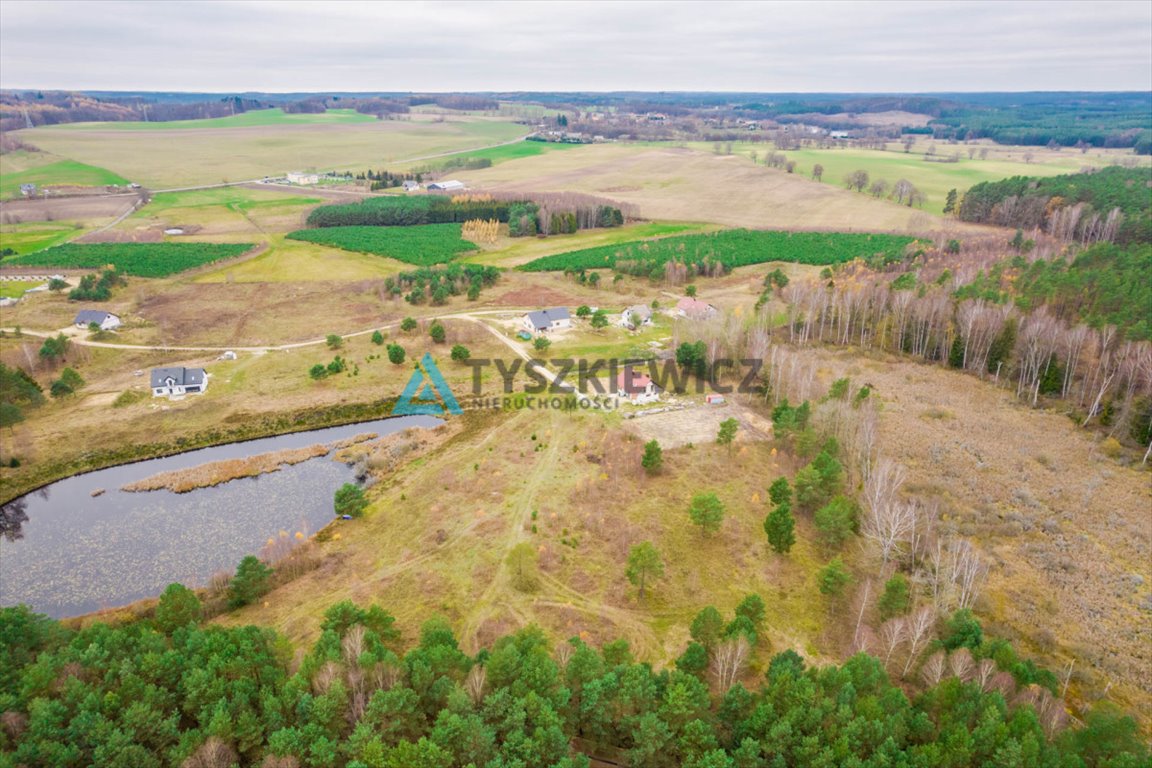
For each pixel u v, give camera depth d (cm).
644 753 4466
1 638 4959
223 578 6869
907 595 6294
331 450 9650
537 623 6338
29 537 7762
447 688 4725
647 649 6056
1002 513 8000
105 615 6538
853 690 4628
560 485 8556
